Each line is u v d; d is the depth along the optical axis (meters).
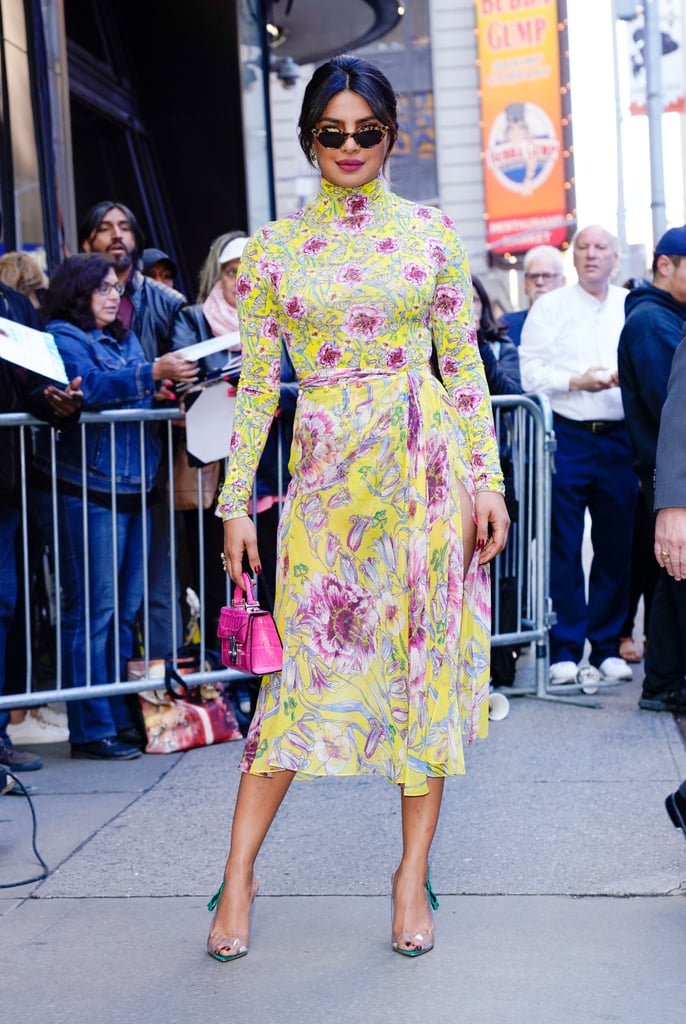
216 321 4.95
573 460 5.52
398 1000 2.61
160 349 5.27
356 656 2.79
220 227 9.70
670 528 2.92
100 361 4.62
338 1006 2.60
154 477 4.79
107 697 4.74
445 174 24.58
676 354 2.99
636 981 2.67
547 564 5.30
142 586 4.85
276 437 4.72
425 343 2.84
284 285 2.79
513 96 24.02
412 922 2.84
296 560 2.82
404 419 2.75
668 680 5.00
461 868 3.37
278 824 3.80
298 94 21.55
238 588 2.93
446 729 2.77
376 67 2.78
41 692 4.57
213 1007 2.62
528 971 2.73
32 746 4.98
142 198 9.42
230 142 9.65
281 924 3.04
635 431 4.80
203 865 3.48
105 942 2.99
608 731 4.75
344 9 10.11
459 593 2.81
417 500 2.75
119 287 4.86
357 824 3.77
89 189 9.32
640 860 3.38
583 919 3.01
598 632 5.68
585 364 5.54
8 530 4.53
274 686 2.84
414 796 2.87
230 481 2.92
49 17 7.07
